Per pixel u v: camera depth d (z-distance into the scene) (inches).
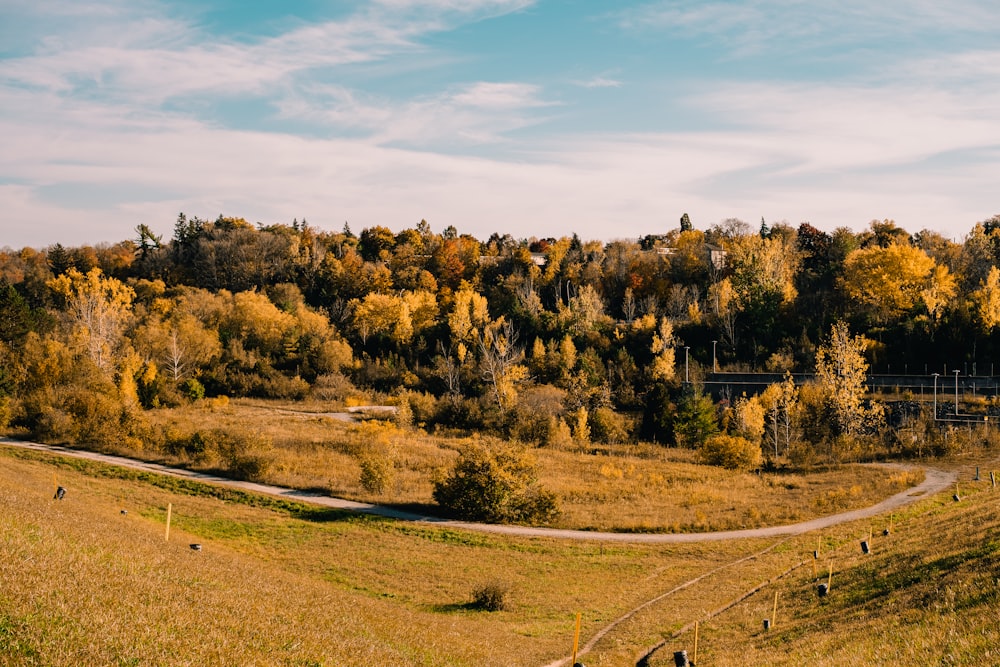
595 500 2320.4
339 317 5482.3
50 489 1754.4
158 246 6845.5
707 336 4672.7
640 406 3902.6
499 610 1326.3
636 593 1455.5
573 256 6343.5
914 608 876.0
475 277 6318.9
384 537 1839.3
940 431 3048.7
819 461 2965.1
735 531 1950.1
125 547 886.4
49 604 574.6
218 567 982.4
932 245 6294.3
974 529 1179.9
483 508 2027.6
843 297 4879.4
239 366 4451.3
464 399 3900.1
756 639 1000.9
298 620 763.4
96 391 2952.8
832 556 1481.3
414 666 735.1
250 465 2359.7
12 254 7500.0
